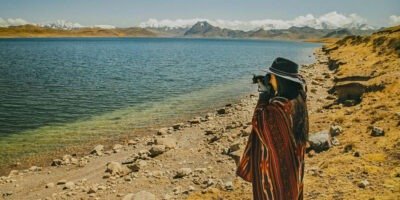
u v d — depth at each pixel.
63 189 16.48
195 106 37.34
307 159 14.41
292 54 148.50
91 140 25.36
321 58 91.12
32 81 61.75
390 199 9.69
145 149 22.06
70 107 37.84
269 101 4.27
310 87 35.84
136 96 44.69
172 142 21.36
